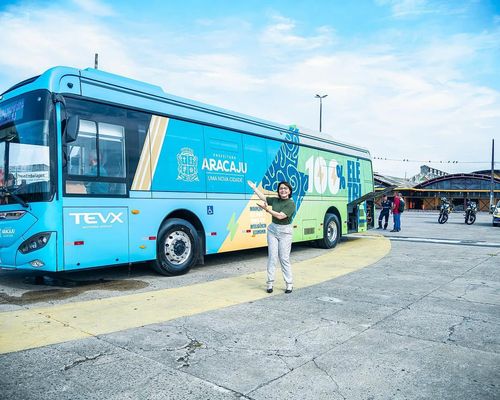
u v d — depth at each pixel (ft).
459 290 21.71
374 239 49.26
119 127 22.65
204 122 27.58
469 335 14.60
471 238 49.98
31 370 11.43
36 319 16.12
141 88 24.16
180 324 15.74
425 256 34.45
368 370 11.68
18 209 20.57
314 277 25.44
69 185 20.30
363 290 21.75
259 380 11.00
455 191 174.09
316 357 12.60
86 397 9.96
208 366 11.86
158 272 25.44
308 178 37.81
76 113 20.81
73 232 20.30
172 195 25.05
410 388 10.61
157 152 24.41
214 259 33.55
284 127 35.37
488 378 11.21
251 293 21.02
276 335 14.57
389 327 15.48
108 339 13.97
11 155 21.27
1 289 21.77
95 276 25.54
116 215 22.09
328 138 41.83
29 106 20.59
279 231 21.07
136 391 10.29
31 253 19.97
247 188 30.66
